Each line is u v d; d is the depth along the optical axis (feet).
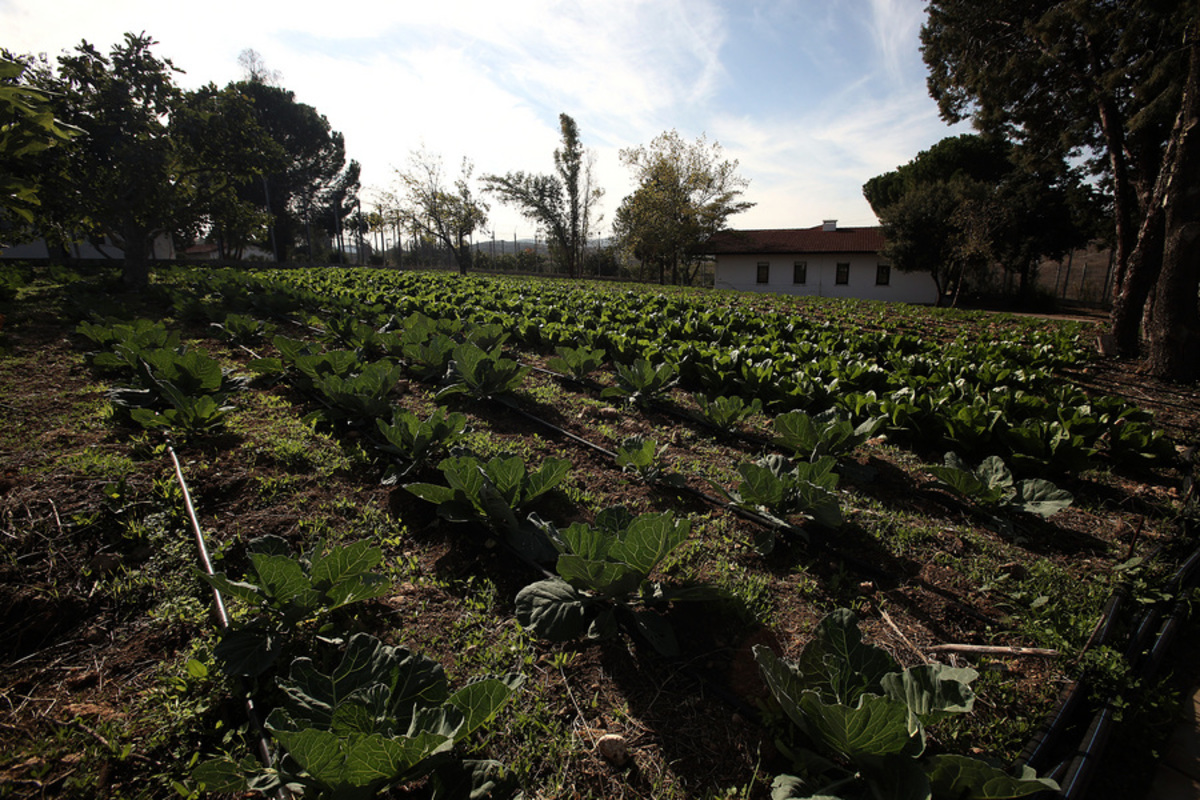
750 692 8.11
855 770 6.46
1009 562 11.46
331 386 17.24
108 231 49.26
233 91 51.98
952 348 31.22
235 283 47.88
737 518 13.12
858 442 15.38
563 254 181.16
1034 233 98.27
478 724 6.24
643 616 8.91
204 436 15.75
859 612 10.08
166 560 10.36
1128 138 43.75
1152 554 11.64
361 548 8.63
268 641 8.08
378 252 209.36
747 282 130.21
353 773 5.36
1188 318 28.91
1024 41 47.98
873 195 142.92
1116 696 7.75
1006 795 5.60
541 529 10.71
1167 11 33.65
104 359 20.26
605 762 7.04
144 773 6.72
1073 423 16.98
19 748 6.82
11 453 13.80
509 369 20.38
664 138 138.92
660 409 21.09
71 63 42.98
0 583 9.29
